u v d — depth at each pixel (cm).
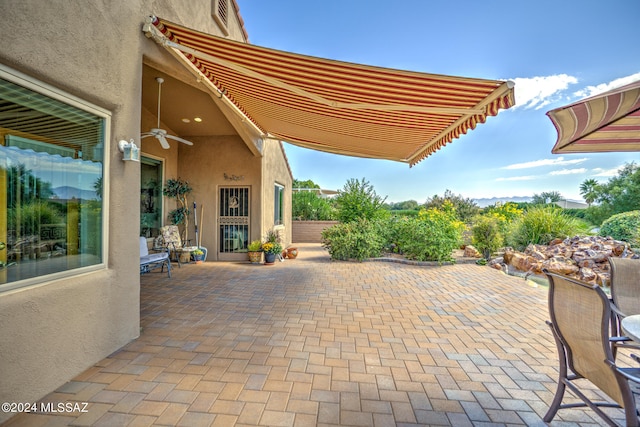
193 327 497
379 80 423
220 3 792
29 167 321
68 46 326
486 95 421
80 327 352
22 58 279
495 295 721
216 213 1152
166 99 855
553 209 1341
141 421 273
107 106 391
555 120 341
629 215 1168
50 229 342
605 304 220
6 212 304
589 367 250
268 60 435
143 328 489
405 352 422
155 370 361
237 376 352
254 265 1081
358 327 510
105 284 390
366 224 1296
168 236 1037
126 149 415
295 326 509
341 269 1030
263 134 1036
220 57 473
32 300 296
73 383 331
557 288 277
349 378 353
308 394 320
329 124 725
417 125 591
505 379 357
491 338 472
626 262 391
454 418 288
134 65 436
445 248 1120
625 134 387
